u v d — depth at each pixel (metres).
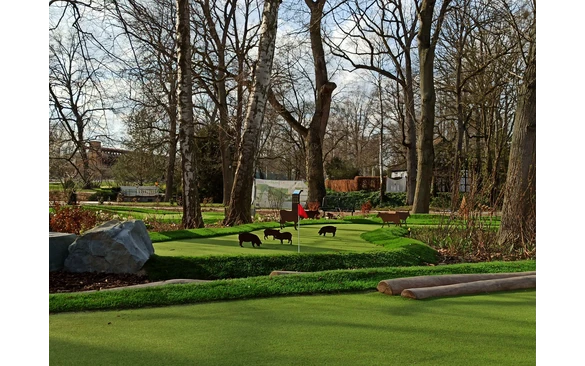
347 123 62.22
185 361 3.54
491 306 5.46
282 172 61.53
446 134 50.44
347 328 4.48
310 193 27.31
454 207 12.65
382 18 28.02
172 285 6.21
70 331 4.38
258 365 3.46
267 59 15.92
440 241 12.20
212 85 25.75
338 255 9.09
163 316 4.98
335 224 17.45
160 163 46.00
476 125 38.66
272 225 16.11
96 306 5.32
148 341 4.05
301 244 11.26
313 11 19.05
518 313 5.11
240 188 15.93
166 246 10.53
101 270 7.86
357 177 50.56
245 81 20.97
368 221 18.33
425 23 21.23
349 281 6.77
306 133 27.69
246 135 16.00
